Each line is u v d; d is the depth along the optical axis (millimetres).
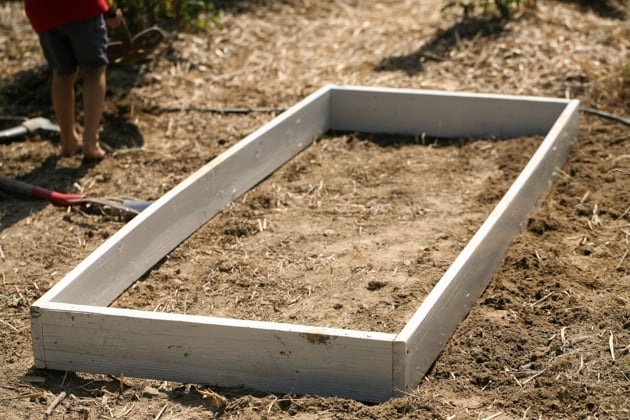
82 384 4645
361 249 5922
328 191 6766
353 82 8438
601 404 4316
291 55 9094
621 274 5480
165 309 5324
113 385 4629
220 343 4496
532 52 8656
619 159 6969
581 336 4852
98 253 5234
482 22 9250
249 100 8234
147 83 8500
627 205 6305
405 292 5387
